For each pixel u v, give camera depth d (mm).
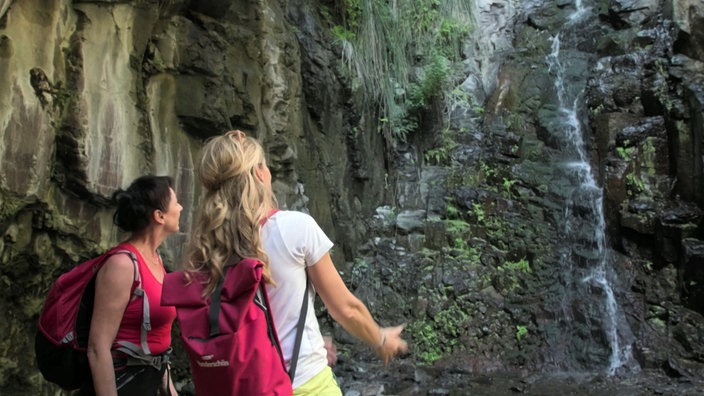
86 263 2748
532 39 11398
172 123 6016
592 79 10109
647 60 9766
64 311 2668
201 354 1936
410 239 8922
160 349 2816
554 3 11812
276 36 7375
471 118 10219
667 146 8875
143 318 2703
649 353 7234
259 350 1933
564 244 8680
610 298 7992
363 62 9125
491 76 10938
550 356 7430
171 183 3016
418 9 10102
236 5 6879
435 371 7207
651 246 8375
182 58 6039
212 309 1973
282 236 2119
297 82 7859
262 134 7078
